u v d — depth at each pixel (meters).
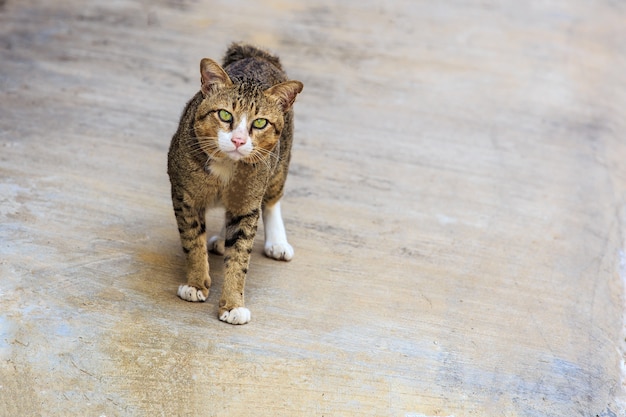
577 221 2.77
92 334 2.25
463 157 2.99
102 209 2.56
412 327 2.37
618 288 2.57
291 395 2.21
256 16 4.04
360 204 2.72
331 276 2.47
